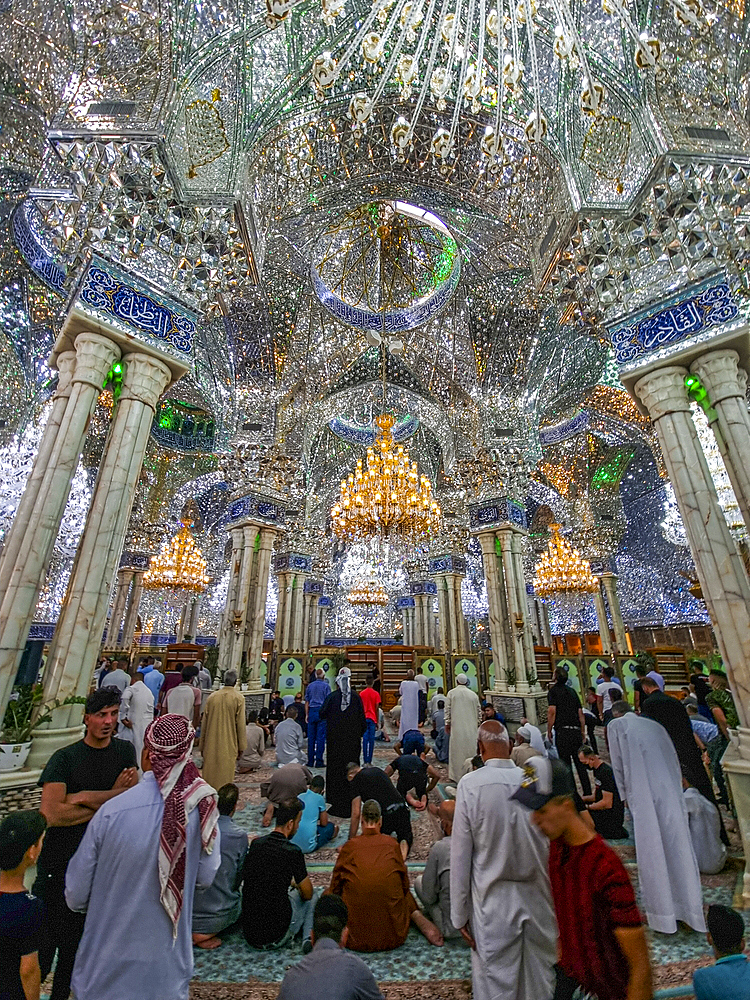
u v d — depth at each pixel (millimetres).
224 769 4801
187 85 5668
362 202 8805
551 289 7082
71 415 4684
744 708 4004
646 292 5531
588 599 19656
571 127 6422
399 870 2826
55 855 2084
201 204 5887
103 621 4461
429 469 17438
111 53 5414
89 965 1573
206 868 1770
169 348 5418
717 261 5035
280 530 10680
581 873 1571
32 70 5531
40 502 4324
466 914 2076
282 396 10766
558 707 5473
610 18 5859
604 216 6070
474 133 7238
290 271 9867
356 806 3637
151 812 1721
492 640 10609
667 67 5535
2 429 9180
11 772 3609
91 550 4512
